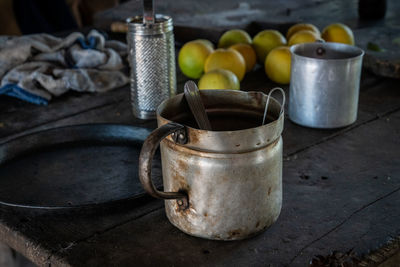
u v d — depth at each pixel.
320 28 1.71
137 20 1.14
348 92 1.03
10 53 1.34
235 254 0.67
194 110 0.70
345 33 1.40
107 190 0.83
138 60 1.12
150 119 1.16
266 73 1.34
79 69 1.34
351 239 0.70
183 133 0.63
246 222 0.67
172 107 0.72
